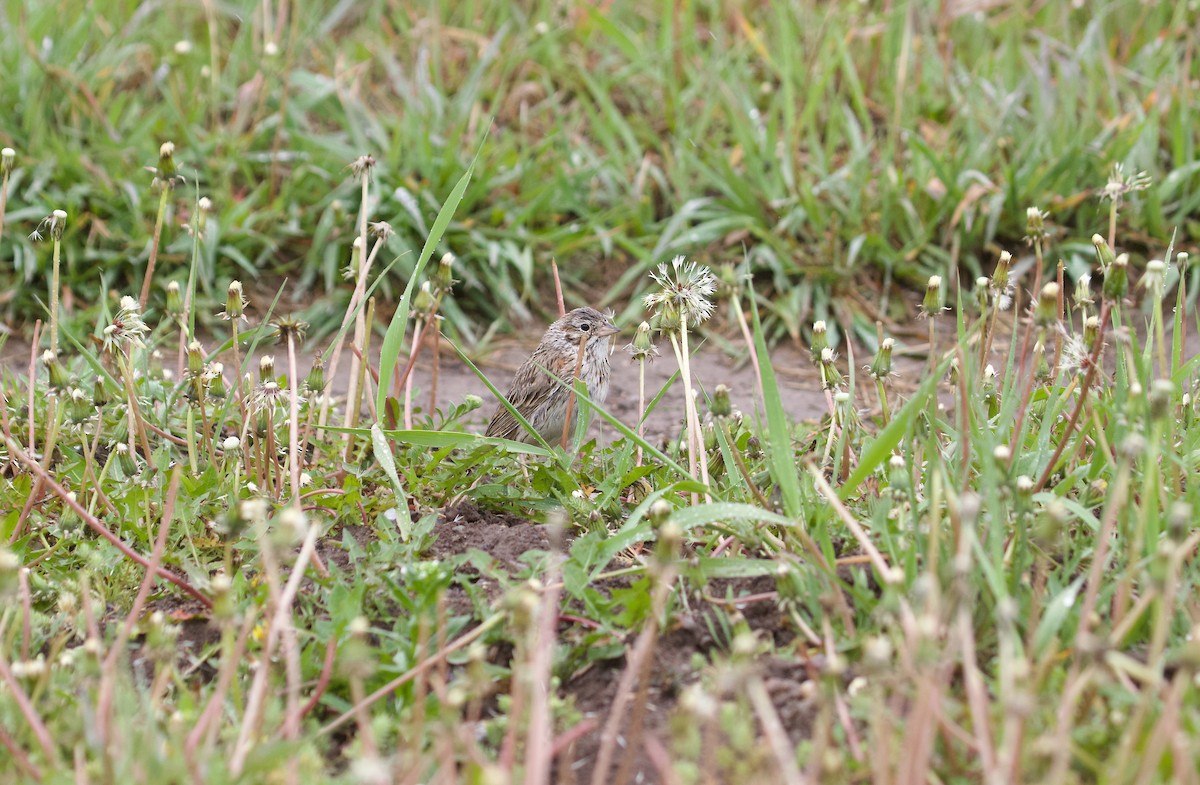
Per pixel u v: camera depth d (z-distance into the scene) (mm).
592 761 6520
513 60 17625
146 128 15812
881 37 17438
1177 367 8406
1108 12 18172
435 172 15641
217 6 18438
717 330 15406
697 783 5797
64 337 13883
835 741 6262
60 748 6223
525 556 7773
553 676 6992
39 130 15562
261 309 15141
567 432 9688
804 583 7270
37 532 8578
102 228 15109
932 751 6027
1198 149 15844
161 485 8984
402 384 10531
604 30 17219
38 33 16516
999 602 6203
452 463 9539
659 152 16781
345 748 6477
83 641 7551
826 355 8719
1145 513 6484
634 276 15570
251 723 5938
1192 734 5816
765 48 17359
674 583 7582
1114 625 6555
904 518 7414
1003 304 8688
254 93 16766
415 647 6996
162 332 14438
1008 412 7777
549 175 16266
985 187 15188
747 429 9266
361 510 8906
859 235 15266
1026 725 5832
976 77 16656
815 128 16750
